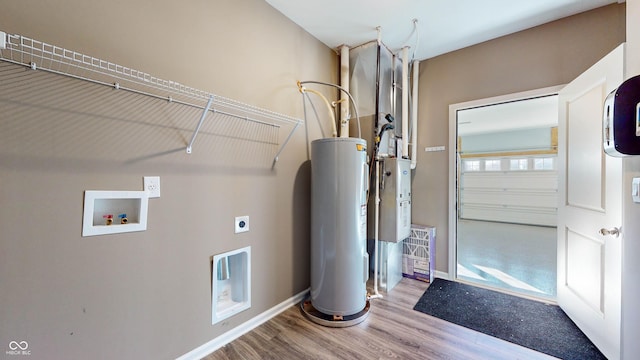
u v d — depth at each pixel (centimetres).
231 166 179
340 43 266
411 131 297
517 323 197
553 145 613
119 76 126
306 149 242
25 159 104
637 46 118
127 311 132
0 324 100
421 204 302
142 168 136
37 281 107
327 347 172
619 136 117
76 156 115
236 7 181
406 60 272
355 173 203
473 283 273
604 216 159
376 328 193
